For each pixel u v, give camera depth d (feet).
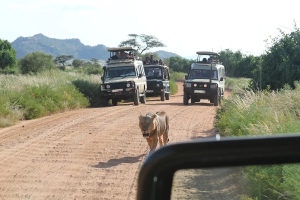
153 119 37.04
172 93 179.01
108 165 37.32
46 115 80.12
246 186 10.20
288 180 12.56
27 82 97.86
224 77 123.03
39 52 244.83
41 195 28.71
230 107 58.75
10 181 32.09
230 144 5.78
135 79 106.63
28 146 46.09
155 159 5.53
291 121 33.37
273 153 5.78
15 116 69.82
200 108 94.73
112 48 114.21
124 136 52.54
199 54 118.73
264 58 76.33
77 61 566.77
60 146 45.98
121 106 100.83
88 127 60.44
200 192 6.91
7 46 256.73
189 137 51.26
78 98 98.22
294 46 73.26
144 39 364.17
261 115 41.42
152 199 5.50
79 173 34.58
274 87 74.84
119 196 28.32
